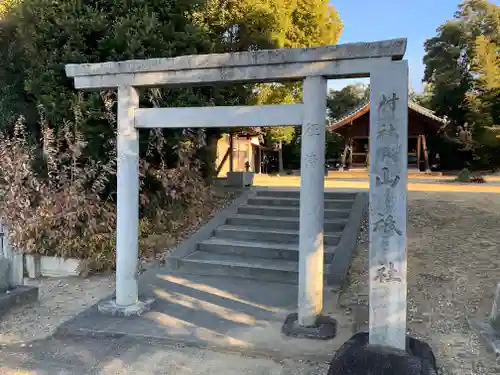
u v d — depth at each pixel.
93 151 6.77
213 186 9.96
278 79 4.17
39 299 5.36
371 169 3.51
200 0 7.83
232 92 9.52
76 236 6.40
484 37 22.91
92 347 4.01
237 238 7.45
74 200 6.29
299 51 3.96
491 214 7.34
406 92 3.45
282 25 10.35
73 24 6.44
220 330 4.27
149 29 6.68
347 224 7.11
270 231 7.36
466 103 22.95
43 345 4.06
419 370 2.96
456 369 3.42
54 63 6.50
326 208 8.07
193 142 8.45
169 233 7.50
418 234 6.69
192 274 6.27
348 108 31.75
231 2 9.91
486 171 23.03
